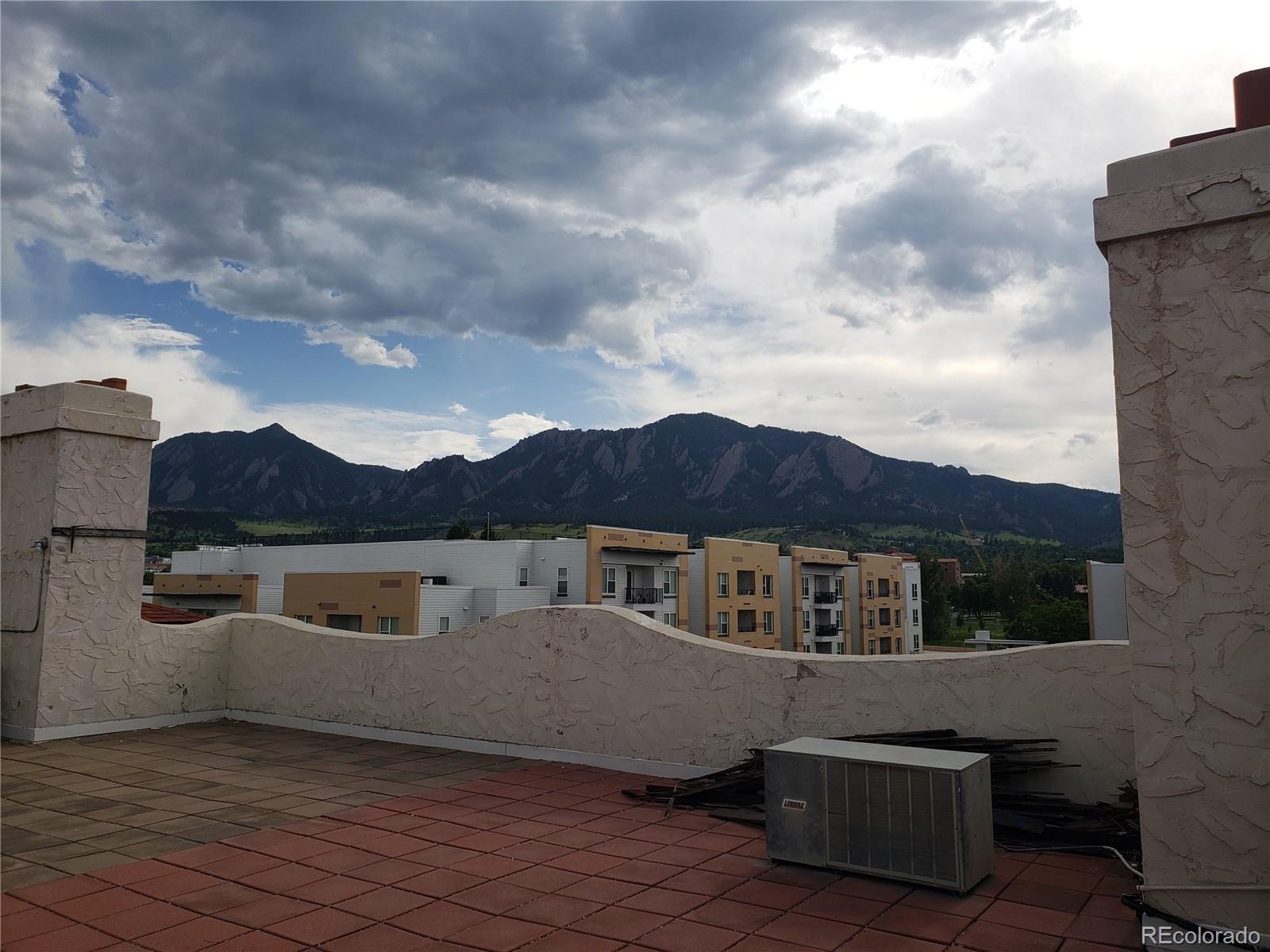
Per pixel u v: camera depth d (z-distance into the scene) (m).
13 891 4.79
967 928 4.19
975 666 6.25
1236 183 3.83
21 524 10.15
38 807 6.66
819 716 6.82
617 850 5.53
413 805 6.71
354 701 9.99
